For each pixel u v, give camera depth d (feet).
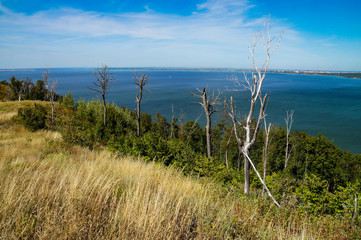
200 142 113.50
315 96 517.96
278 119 267.39
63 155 31.40
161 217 9.93
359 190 21.90
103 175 14.92
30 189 10.60
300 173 86.69
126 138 44.04
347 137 217.77
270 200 18.25
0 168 15.47
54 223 8.41
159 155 37.22
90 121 100.68
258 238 10.78
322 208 21.04
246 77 25.63
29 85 192.13
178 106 337.31
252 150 94.48
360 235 12.46
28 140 48.37
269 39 23.75
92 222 8.97
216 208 13.14
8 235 7.85
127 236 8.52
